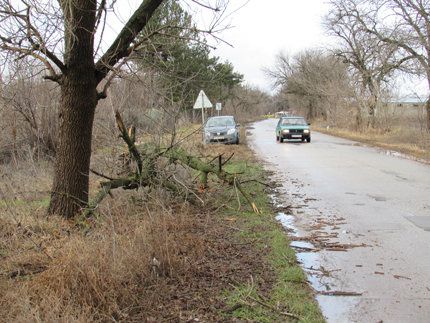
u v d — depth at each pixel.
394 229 7.64
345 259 6.15
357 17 29.78
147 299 4.55
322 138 33.31
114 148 9.26
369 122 34.75
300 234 7.38
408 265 5.91
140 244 5.49
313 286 5.22
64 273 4.50
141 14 7.50
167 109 8.61
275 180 12.88
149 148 8.72
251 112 105.81
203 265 5.57
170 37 8.05
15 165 11.42
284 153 20.95
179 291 4.81
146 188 8.81
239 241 6.70
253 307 4.52
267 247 6.44
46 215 7.34
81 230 6.55
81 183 7.43
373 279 5.44
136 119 9.98
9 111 12.60
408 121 31.44
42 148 13.94
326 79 49.59
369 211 9.00
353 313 4.54
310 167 15.79
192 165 9.01
